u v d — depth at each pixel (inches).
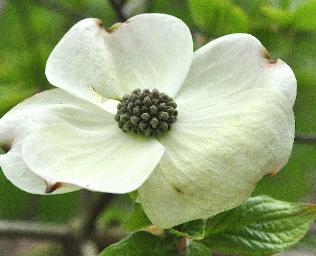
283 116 9.3
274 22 13.9
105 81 10.2
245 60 9.9
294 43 14.2
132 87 10.3
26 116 9.7
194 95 10.0
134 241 9.9
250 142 9.0
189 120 9.7
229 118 9.4
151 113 9.7
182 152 9.3
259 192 15.9
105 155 9.5
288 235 10.0
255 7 14.1
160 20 10.4
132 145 9.6
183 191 9.0
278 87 9.4
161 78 10.2
